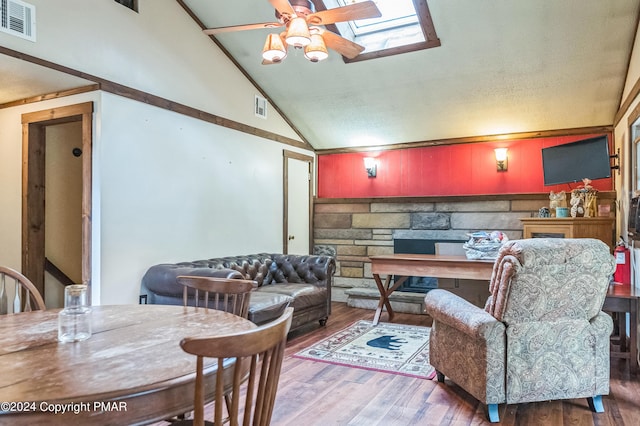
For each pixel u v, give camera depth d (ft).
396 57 15.33
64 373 4.06
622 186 14.44
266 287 15.30
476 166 19.07
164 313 6.70
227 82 16.35
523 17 12.80
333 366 11.23
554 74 14.73
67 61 11.05
